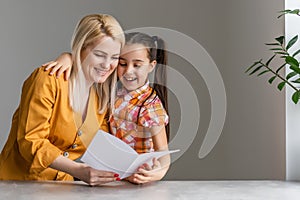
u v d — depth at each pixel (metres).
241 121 3.07
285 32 2.43
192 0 3.61
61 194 1.75
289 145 2.44
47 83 1.96
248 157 2.99
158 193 1.79
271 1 2.64
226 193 1.80
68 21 3.79
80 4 3.79
